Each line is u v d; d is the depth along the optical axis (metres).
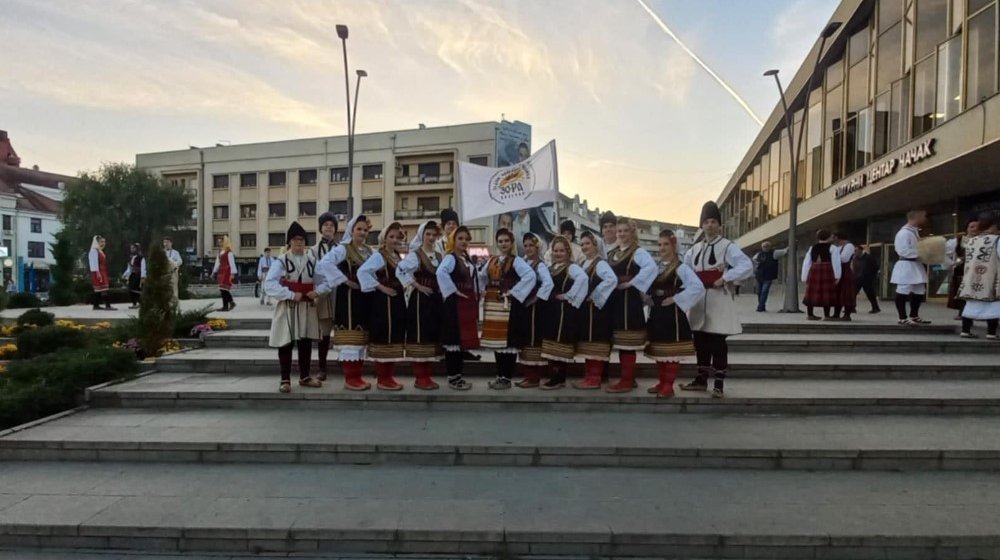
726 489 4.16
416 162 46.78
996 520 3.66
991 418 5.46
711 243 5.73
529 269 5.83
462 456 4.60
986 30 10.95
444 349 5.95
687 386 6.01
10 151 58.34
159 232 42.91
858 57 17.12
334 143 48.78
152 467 4.58
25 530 3.61
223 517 3.70
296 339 5.79
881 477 4.40
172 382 6.32
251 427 5.10
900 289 8.63
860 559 3.45
